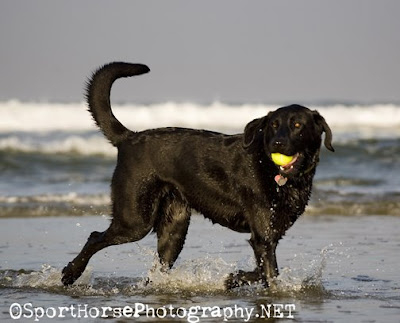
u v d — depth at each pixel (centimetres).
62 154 2809
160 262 1178
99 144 2977
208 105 4406
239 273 1115
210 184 1109
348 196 2048
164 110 4228
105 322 930
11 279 1186
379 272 1217
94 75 1170
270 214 1072
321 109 4450
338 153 2852
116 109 4194
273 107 4303
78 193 2070
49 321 936
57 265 1278
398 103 5994
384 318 938
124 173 1130
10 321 935
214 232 1586
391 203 1948
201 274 1178
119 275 1222
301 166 1062
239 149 1095
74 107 4022
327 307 1002
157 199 1138
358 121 4350
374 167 2605
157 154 1126
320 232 1593
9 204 1902
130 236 1138
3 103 4197
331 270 1233
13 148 2873
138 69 1186
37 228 1634
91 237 1155
